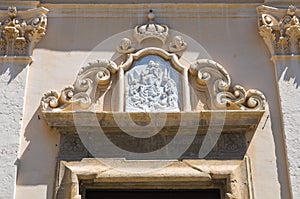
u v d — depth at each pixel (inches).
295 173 321.1
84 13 378.3
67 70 356.8
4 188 316.2
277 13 373.7
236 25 374.9
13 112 339.6
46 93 342.0
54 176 321.4
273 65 359.3
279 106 344.2
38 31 364.8
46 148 329.7
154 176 316.5
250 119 334.3
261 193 317.4
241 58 362.0
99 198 321.7
